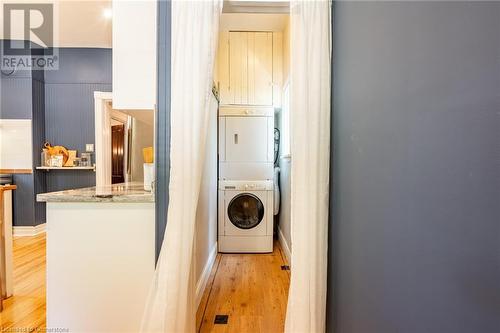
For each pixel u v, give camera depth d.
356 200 1.24
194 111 1.54
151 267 1.58
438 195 0.70
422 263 0.77
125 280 1.57
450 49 0.66
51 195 1.57
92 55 4.13
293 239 1.54
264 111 3.49
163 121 1.62
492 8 0.54
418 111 0.78
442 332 0.69
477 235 0.58
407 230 0.84
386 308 0.97
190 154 1.53
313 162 1.51
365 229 1.15
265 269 2.94
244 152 3.49
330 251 1.59
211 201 3.04
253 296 2.34
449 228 0.66
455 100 0.64
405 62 0.85
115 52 1.66
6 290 2.19
